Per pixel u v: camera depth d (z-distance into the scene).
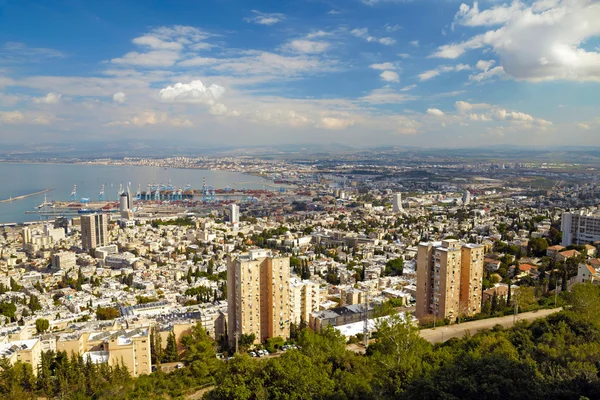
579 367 177.88
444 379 175.62
